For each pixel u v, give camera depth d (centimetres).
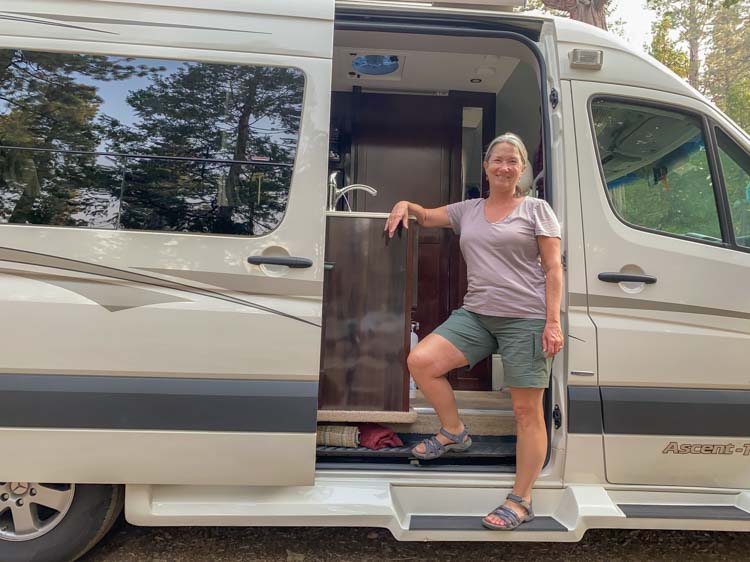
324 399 246
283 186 229
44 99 223
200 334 217
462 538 225
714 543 276
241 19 232
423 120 416
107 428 213
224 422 218
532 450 229
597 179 243
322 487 231
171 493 227
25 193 219
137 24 228
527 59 285
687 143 255
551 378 244
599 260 239
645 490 240
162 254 219
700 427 239
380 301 247
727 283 244
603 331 236
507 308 230
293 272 224
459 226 258
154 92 227
